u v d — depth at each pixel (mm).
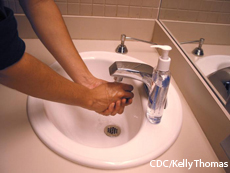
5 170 480
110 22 1021
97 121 797
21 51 418
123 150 519
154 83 538
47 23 671
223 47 608
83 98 573
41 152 520
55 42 681
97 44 1027
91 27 1024
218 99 595
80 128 748
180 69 799
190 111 699
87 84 723
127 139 696
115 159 496
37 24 671
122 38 958
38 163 498
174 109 651
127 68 581
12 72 409
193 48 748
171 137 564
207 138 606
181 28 833
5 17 385
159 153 527
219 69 616
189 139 597
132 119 739
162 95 547
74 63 696
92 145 699
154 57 974
